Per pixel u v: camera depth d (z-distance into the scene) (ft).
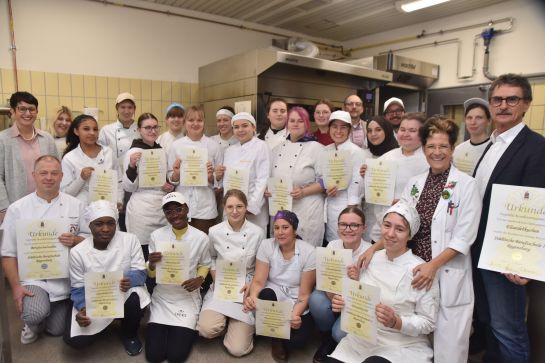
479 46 14.58
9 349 5.29
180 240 7.55
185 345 6.88
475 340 7.00
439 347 5.45
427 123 5.90
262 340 7.69
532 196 5.00
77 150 8.53
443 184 5.81
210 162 8.64
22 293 6.95
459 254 5.55
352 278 6.23
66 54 12.91
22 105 8.55
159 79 14.71
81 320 6.54
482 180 5.90
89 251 6.98
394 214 5.55
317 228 8.34
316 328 8.23
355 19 16.08
